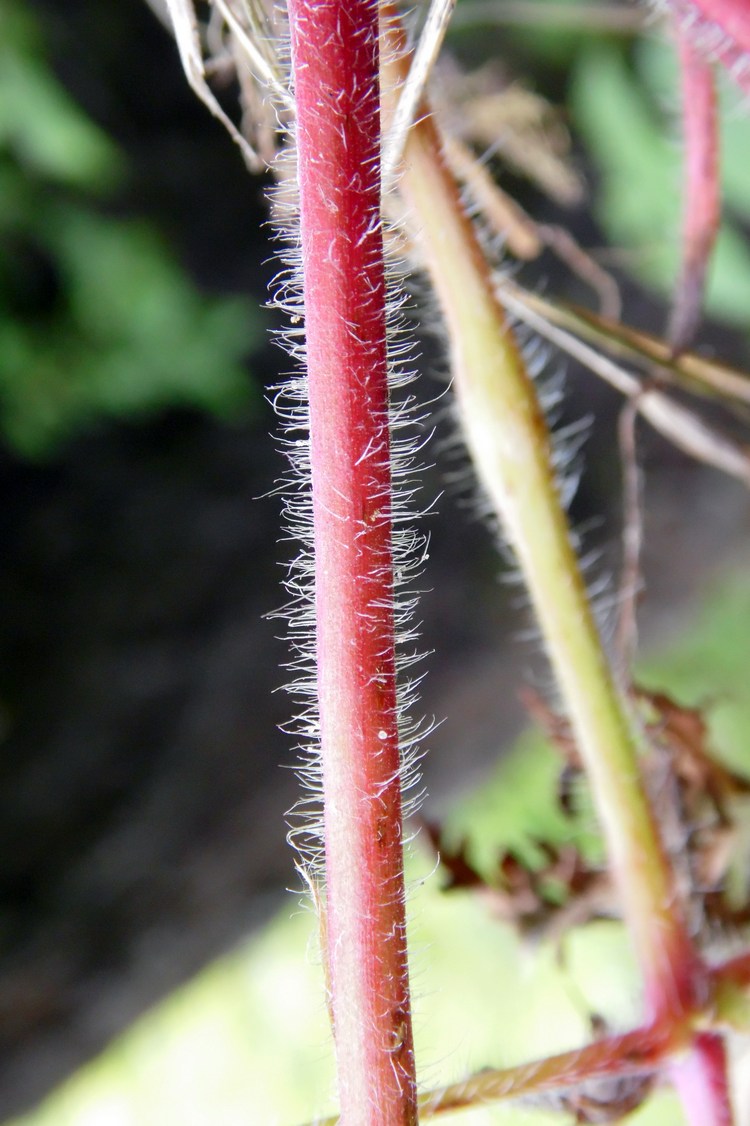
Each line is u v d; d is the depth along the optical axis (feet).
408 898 0.33
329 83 0.31
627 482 0.44
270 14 0.37
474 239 0.38
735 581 1.91
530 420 0.39
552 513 0.39
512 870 0.45
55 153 1.41
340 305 0.31
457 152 0.45
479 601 2.09
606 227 1.50
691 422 0.46
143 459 2.45
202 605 2.26
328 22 0.31
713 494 2.13
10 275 1.74
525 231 0.47
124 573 2.31
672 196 1.21
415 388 1.08
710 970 0.39
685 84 0.43
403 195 0.38
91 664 2.15
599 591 0.43
